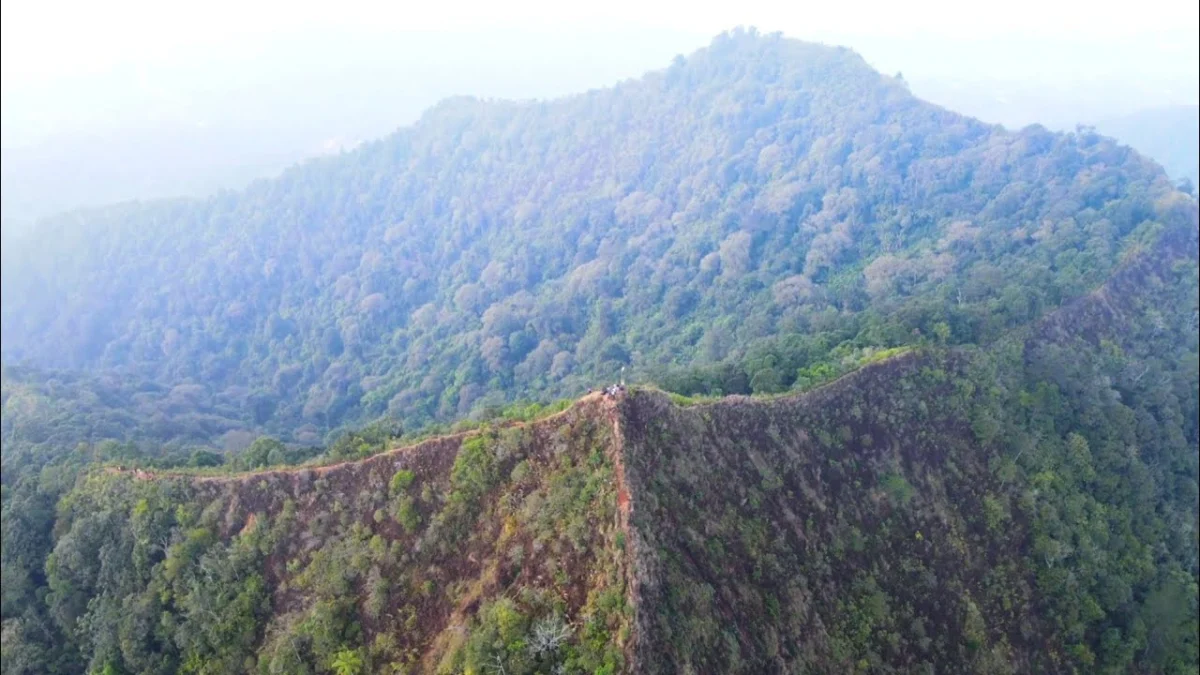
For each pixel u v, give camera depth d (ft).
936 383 192.54
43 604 196.85
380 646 143.74
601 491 133.69
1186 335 274.98
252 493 175.11
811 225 440.86
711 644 122.01
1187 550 208.03
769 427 164.45
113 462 217.77
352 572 154.81
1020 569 174.19
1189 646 181.88
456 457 156.15
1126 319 259.80
